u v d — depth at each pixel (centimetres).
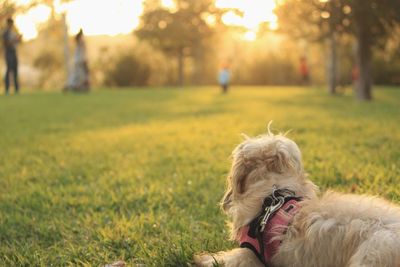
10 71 2716
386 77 4925
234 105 2170
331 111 1742
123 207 637
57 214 623
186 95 3038
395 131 1127
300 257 324
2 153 1035
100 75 5678
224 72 3488
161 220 572
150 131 1316
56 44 5741
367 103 2200
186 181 744
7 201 684
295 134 1111
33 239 549
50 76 5769
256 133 1194
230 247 477
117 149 1060
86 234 547
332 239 311
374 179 656
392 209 325
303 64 5125
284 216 355
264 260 361
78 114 1812
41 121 1594
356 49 2517
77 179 802
